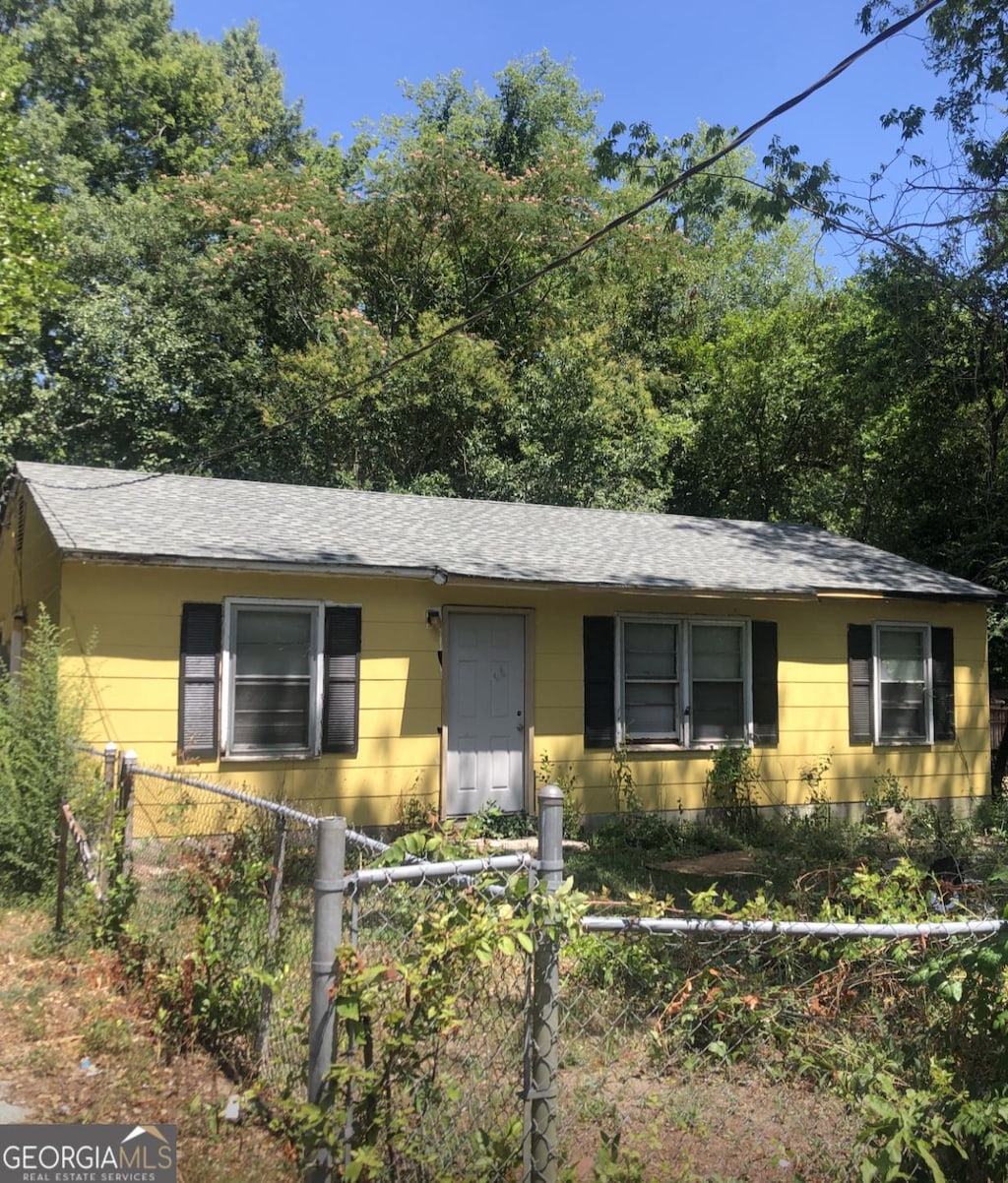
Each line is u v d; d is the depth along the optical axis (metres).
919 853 10.02
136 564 8.74
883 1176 2.91
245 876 4.52
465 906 2.96
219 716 9.34
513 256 23.47
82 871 6.14
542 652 11.12
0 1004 4.95
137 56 25.83
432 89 27.97
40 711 7.16
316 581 9.91
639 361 22.69
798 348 21.14
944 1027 3.24
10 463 18.72
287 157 29.08
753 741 12.12
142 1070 4.26
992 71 12.23
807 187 11.70
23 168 15.51
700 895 4.24
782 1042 3.82
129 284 20.31
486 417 21.20
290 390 20.05
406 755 10.25
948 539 17.02
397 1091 3.04
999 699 17.03
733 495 22.86
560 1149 3.05
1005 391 15.76
